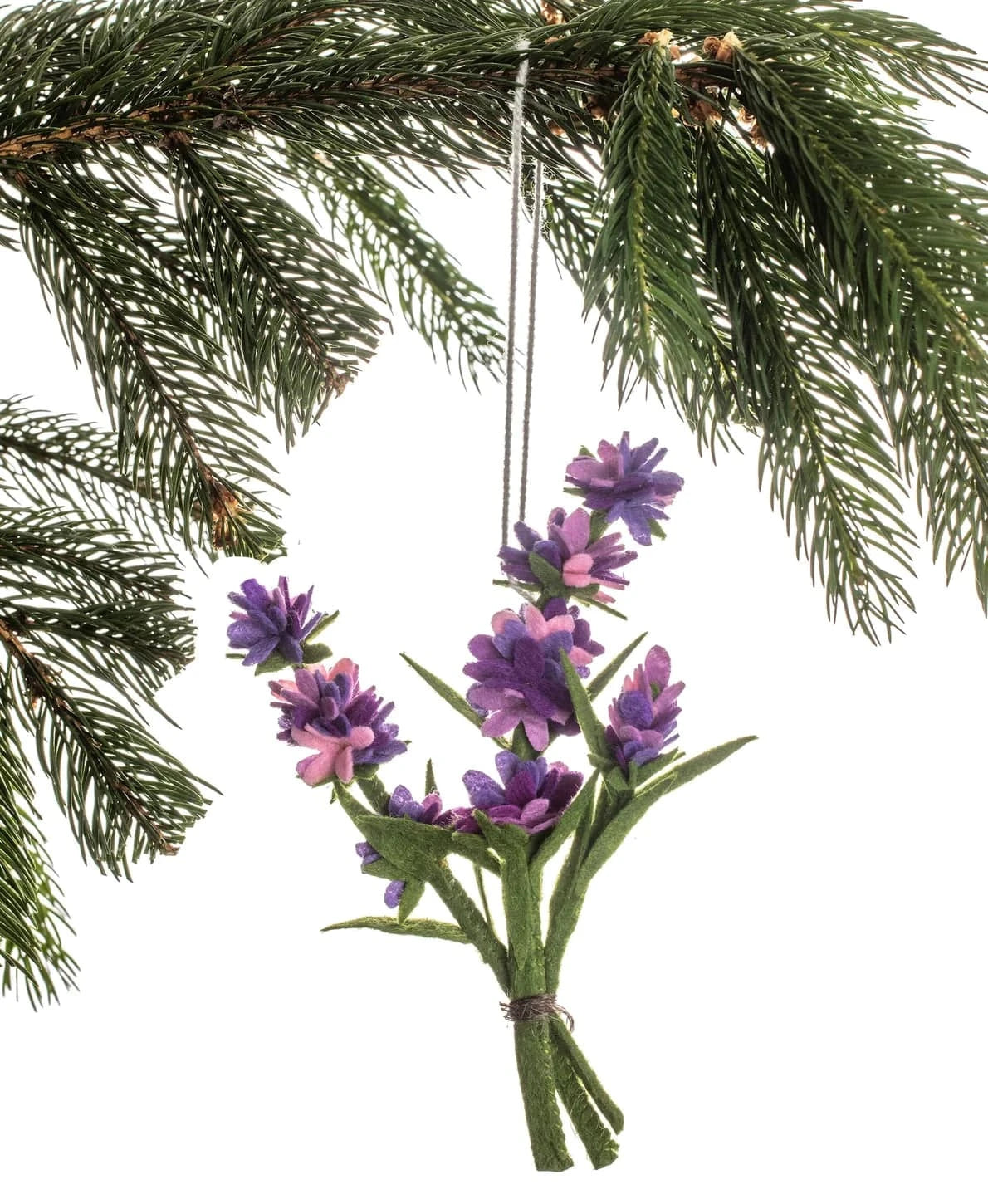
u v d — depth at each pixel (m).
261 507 1.04
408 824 0.93
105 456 1.08
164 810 1.03
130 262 1.01
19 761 1.00
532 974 0.93
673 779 0.93
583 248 1.05
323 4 0.99
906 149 0.94
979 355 0.92
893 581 0.97
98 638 1.03
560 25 0.97
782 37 0.96
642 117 0.94
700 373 0.95
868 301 0.94
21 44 0.99
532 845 0.93
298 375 1.03
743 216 0.96
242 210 1.02
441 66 0.97
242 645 0.94
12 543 1.04
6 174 0.99
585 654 0.93
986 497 0.94
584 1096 0.93
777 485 0.97
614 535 0.93
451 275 1.05
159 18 0.99
